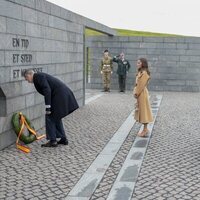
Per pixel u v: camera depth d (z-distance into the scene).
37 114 9.23
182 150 7.42
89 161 6.59
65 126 9.74
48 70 10.03
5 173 5.89
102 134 8.85
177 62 20.44
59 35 10.96
